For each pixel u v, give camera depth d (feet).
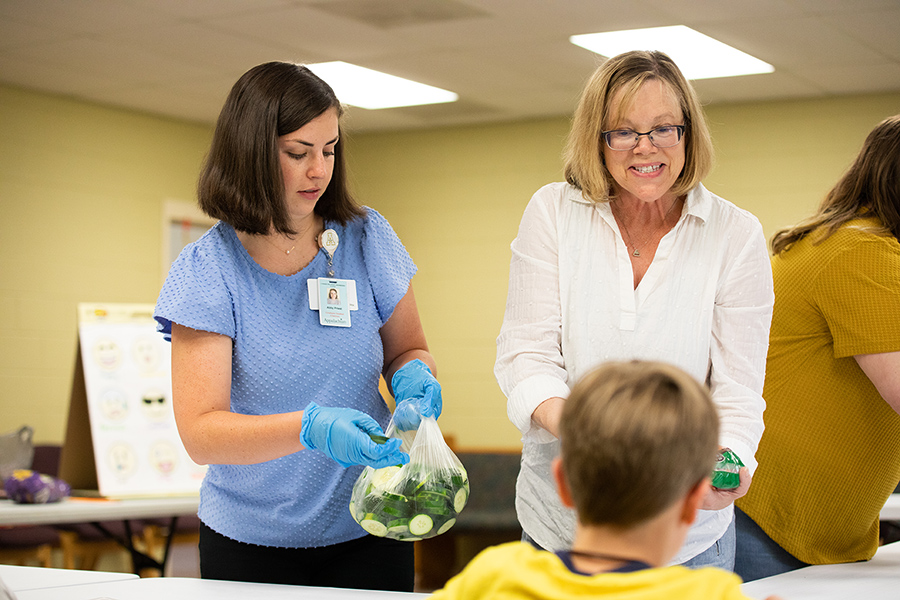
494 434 24.44
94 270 21.80
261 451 5.29
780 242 6.57
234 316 5.71
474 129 25.11
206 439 5.32
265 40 18.19
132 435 12.49
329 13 16.79
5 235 20.20
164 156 23.48
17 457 11.64
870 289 5.97
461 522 18.11
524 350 5.95
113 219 22.27
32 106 20.88
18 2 16.10
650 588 3.06
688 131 5.71
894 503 8.51
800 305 6.33
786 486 6.41
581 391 3.39
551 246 6.09
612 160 5.73
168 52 18.76
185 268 5.70
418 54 19.20
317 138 5.66
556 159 24.25
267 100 5.56
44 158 21.02
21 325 20.39
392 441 5.14
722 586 3.09
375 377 6.22
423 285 25.43
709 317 5.85
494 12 16.79
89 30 17.49
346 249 6.31
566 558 3.32
